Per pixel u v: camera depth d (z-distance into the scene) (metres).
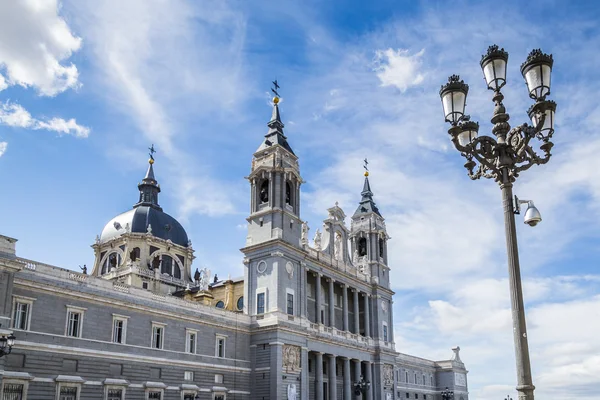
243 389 81.06
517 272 20.48
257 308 86.06
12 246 55.19
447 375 151.25
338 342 96.31
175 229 137.75
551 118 21.39
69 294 61.16
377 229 116.62
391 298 116.25
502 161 21.69
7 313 53.00
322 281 102.06
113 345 64.69
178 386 71.50
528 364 19.39
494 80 21.69
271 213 89.25
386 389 106.56
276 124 96.81
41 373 56.97
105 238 133.75
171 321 72.88
